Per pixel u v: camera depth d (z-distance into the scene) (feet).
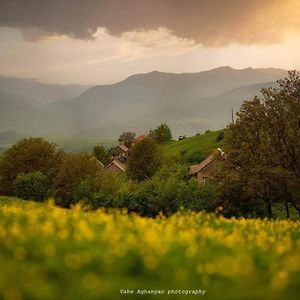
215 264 35.47
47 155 376.68
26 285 28.19
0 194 375.86
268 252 44.93
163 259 35.88
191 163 485.56
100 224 52.03
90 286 28.66
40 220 53.72
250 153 192.54
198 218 67.67
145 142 399.03
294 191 184.24
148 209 265.34
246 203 206.69
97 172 325.01
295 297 31.83
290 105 186.50
